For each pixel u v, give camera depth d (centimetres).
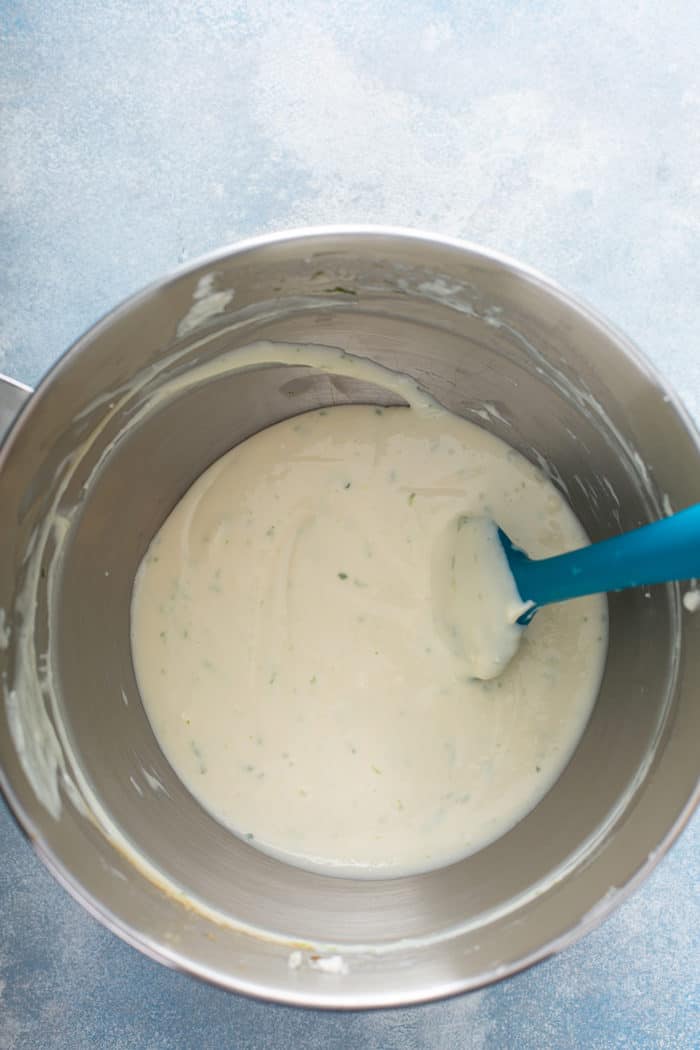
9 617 50
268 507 57
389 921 52
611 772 52
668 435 48
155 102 60
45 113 60
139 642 57
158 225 60
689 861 58
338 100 60
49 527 52
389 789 55
